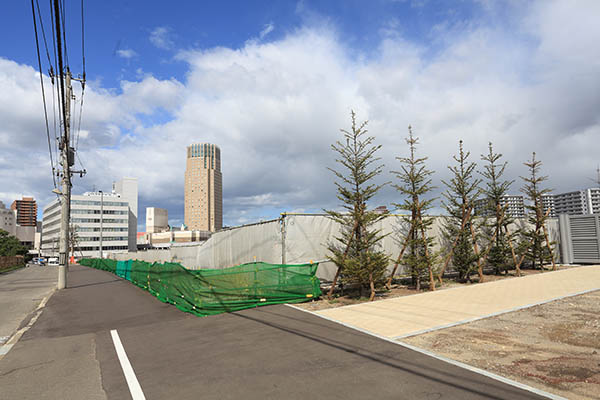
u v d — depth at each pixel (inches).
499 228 679.1
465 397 170.1
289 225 491.5
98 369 230.8
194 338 296.7
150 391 191.0
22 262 2960.1
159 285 556.4
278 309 400.2
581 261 849.5
